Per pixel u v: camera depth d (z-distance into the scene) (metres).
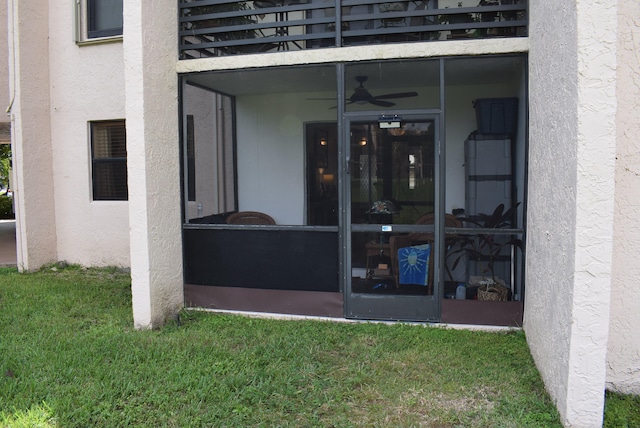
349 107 5.45
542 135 3.78
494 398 3.49
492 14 4.81
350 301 5.15
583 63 2.84
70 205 8.27
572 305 2.95
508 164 5.65
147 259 4.91
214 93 7.00
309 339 4.60
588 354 2.94
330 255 5.18
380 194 5.07
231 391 3.61
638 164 3.43
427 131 4.95
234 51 5.51
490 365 4.00
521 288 4.80
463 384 3.69
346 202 5.12
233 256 5.45
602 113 2.83
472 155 5.72
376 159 5.07
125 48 4.79
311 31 5.42
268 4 5.40
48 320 5.26
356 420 3.23
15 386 3.64
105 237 8.13
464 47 4.65
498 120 5.64
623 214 3.47
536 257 3.97
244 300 5.43
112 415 3.26
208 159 6.96
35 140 8.00
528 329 4.36
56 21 8.07
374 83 5.79
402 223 5.05
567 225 3.07
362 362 4.10
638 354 3.53
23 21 7.72
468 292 5.18
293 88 6.57
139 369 3.94
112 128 8.13
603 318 2.90
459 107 6.11
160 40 5.07
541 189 3.80
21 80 7.75
